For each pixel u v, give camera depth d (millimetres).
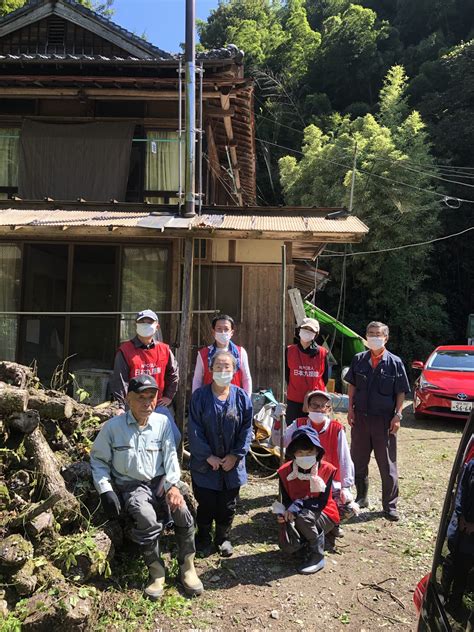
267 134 26391
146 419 3445
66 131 8227
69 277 6926
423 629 1676
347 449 4156
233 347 4441
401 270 18297
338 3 34438
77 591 2836
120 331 6934
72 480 3527
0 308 6965
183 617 3014
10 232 5512
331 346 13031
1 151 8406
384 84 25516
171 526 3762
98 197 8086
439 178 19188
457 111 22641
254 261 7039
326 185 18828
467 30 29156
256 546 3955
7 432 3420
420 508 4859
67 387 6723
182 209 6355
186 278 5500
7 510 3133
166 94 7961
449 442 7594
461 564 1542
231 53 7512
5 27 9945
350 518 4562
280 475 3889
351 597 3281
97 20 9586
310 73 28484
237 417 3791
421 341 18734
